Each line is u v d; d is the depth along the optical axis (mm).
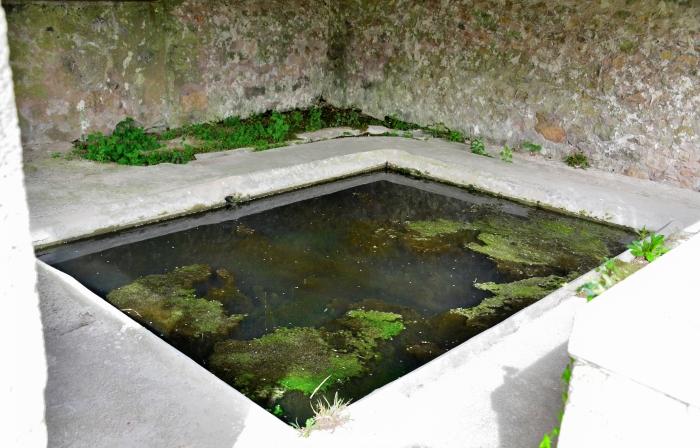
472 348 2688
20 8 4891
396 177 5754
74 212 4039
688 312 1231
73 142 5406
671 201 4824
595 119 5484
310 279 3764
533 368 2510
